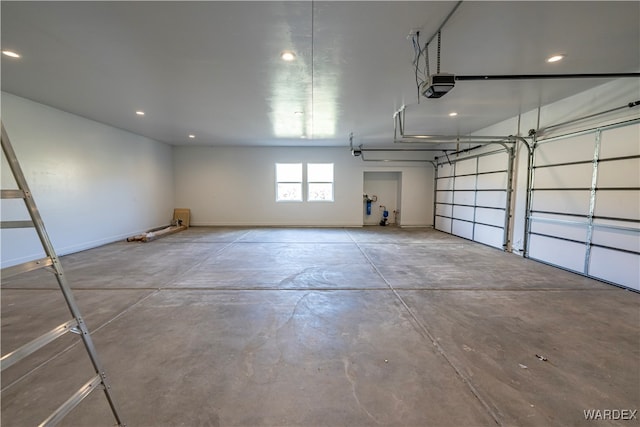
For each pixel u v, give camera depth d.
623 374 1.86
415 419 1.51
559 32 2.47
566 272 4.14
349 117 5.34
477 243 6.39
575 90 3.91
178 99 4.28
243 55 2.87
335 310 2.84
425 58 2.92
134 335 2.34
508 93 4.01
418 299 3.12
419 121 5.66
